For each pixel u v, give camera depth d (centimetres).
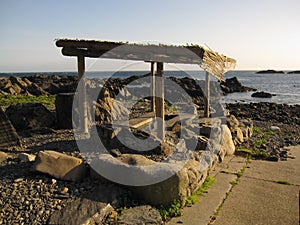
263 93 3069
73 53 666
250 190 480
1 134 611
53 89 2567
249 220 384
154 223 354
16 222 340
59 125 803
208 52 500
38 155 470
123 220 353
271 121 1285
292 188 491
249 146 768
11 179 443
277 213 403
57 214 348
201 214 397
